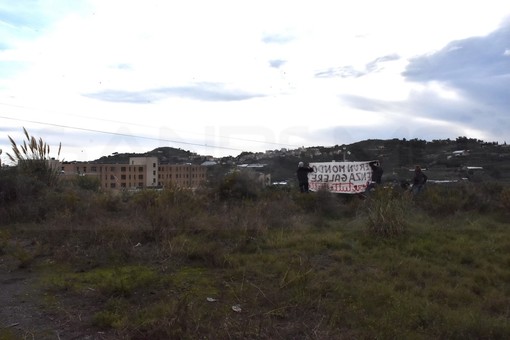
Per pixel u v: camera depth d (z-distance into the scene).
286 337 4.42
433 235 9.66
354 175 16.14
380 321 4.70
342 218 12.69
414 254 8.15
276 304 5.24
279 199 13.82
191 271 6.86
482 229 10.83
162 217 8.98
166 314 4.72
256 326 4.52
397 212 9.91
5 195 11.52
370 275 6.57
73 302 5.42
